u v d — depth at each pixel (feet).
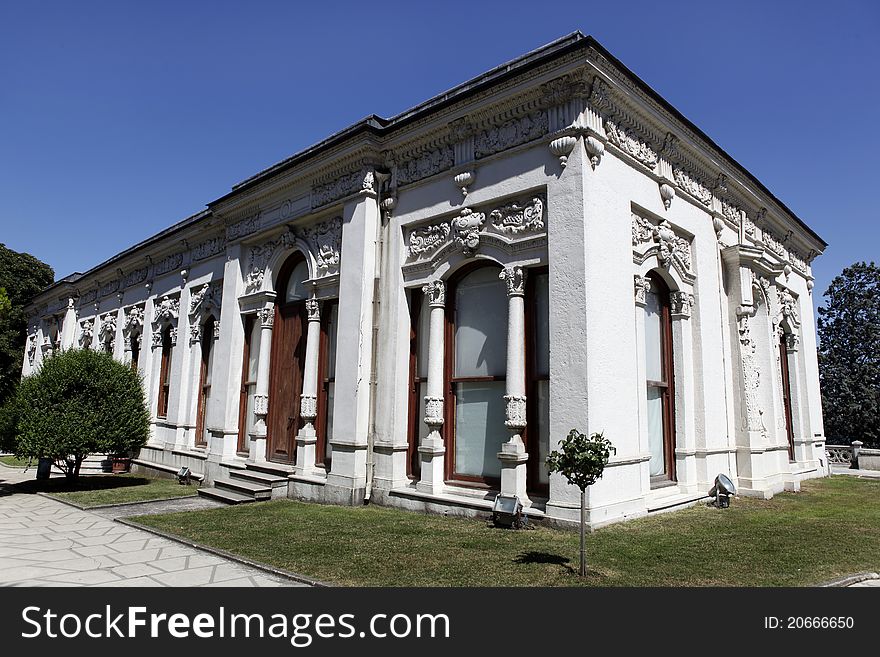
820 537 29.37
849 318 126.21
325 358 46.60
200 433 61.31
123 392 54.90
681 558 24.75
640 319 36.68
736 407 45.29
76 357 54.70
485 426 37.11
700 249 44.24
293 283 51.57
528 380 34.88
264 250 53.06
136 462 67.67
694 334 42.65
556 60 32.94
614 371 32.60
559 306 32.09
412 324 41.88
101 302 88.74
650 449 39.40
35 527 33.78
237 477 48.85
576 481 22.71
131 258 78.02
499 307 37.42
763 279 51.13
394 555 25.73
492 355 37.37
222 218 57.11
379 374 41.42
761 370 49.62
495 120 36.88
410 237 41.93
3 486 52.90
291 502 42.06
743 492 43.42
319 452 45.70
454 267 38.68
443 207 39.47
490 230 36.88
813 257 69.87
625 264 35.01
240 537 29.94
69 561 25.62
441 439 38.34
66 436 50.34
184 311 65.87
